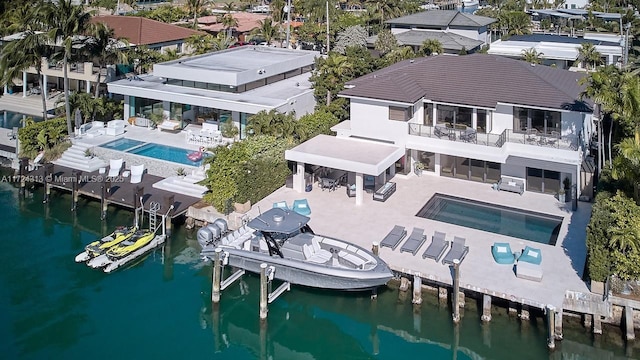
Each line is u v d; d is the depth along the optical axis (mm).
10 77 51656
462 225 36719
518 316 29219
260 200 40594
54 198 45125
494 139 40125
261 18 118812
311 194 41656
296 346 29391
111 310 31328
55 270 35094
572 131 40312
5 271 34781
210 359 27984
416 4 127500
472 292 30344
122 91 54344
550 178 41438
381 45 82125
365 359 28328
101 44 53594
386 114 42781
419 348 28953
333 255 31719
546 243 34094
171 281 34281
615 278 28375
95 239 39062
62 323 30047
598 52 73000
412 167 45031
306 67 63344
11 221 41406
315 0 109312
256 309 31781
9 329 29391
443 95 42594
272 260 31453
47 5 50031
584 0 142875
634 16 99500
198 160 46469
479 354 28219
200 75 53125
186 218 39688
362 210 38812
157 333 29625
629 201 30953
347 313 31625
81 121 54688
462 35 88812
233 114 51406
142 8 137500
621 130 44219
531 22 116688
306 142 43531
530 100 40344
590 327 28344
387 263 31531
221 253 32125
